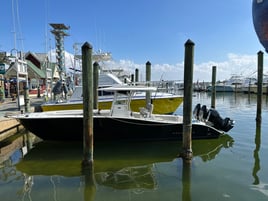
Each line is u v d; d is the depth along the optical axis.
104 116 8.20
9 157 7.78
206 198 4.91
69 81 17.75
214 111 9.80
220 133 8.95
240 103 24.44
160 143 8.62
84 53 6.30
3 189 5.46
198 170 6.38
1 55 25.47
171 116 9.52
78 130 8.33
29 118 8.09
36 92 28.23
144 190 5.32
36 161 7.26
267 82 38.66
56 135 8.45
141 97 12.59
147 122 8.38
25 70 16.39
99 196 5.09
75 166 6.80
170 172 6.29
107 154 7.71
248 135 10.12
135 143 8.56
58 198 5.03
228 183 5.57
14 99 19.75
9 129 10.12
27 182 5.82
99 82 13.52
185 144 7.10
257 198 4.87
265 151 7.97
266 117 14.71
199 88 50.78
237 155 7.57
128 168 6.59
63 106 12.78
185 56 6.82
